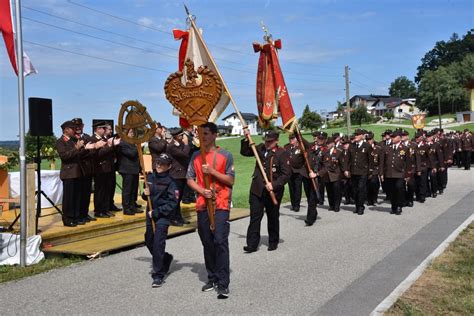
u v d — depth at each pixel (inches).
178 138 424.8
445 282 247.3
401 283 247.3
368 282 259.4
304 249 344.5
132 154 426.3
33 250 315.3
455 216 471.2
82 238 363.9
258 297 238.7
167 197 263.7
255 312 217.9
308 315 212.5
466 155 1031.6
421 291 233.9
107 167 409.7
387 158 504.4
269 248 345.4
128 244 349.1
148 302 234.4
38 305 233.5
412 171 539.5
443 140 697.6
